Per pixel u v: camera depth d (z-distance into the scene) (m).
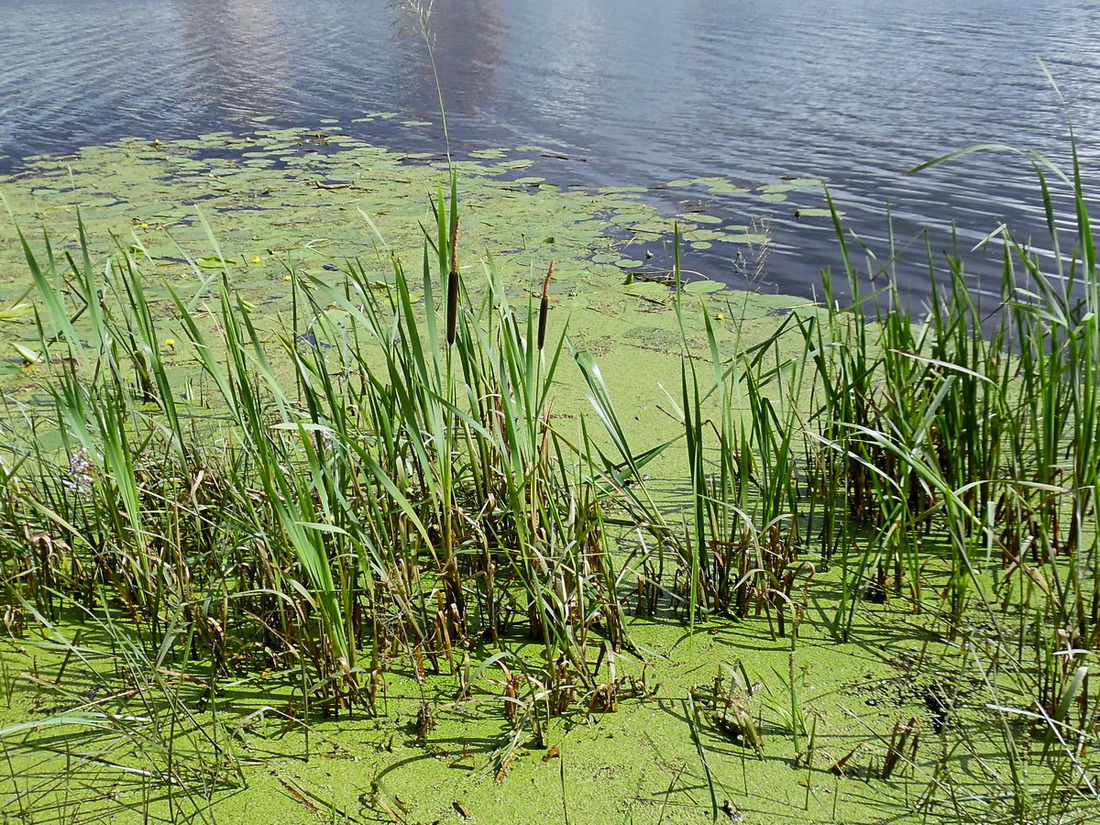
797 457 3.40
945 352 3.00
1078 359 2.38
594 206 6.81
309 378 2.75
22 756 2.10
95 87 11.98
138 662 2.32
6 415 3.63
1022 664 2.33
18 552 2.64
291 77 12.54
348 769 2.08
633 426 3.64
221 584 2.44
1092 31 13.41
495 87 11.44
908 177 7.28
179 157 8.56
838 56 12.45
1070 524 2.77
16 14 19.36
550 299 5.01
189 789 2.01
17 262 5.61
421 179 7.63
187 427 3.53
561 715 2.24
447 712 2.25
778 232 6.17
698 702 2.27
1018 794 1.89
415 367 2.53
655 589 2.60
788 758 2.09
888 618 2.56
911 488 2.96
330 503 2.46
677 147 8.46
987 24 14.44
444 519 2.47
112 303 4.92
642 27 15.68
